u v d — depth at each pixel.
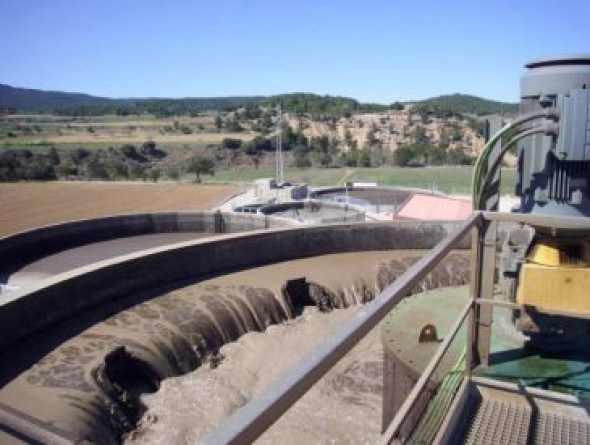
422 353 6.70
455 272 19.11
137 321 14.91
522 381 5.39
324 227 21.39
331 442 11.22
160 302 16.28
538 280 5.70
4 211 46.34
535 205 5.77
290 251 20.88
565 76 5.30
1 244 24.31
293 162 90.62
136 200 51.31
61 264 24.97
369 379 13.12
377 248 21.97
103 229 29.06
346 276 19.30
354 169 82.56
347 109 159.75
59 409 10.65
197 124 145.62
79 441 9.88
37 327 13.80
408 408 2.90
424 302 8.40
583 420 4.22
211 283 18.08
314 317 17.55
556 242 5.62
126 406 12.02
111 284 16.12
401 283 2.25
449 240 3.13
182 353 14.17
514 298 6.27
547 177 5.62
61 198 52.56
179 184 60.97
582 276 5.56
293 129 128.62
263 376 14.26
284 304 17.47
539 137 5.67
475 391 4.59
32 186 59.75
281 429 11.56
